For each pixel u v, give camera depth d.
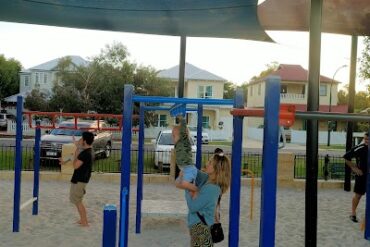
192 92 42.28
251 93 49.50
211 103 5.48
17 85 53.75
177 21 7.70
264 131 2.70
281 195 11.32
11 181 11.95
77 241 6.61
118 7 7.00
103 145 18.42
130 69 32.16
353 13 7.20
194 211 4.30
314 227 3.64
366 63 27.64
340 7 7.00
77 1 6.80
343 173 13.66
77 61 46.06
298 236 7.40
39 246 6.31
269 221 2.64
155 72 33.00
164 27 8.20
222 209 9.32
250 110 3.35
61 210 8.62
